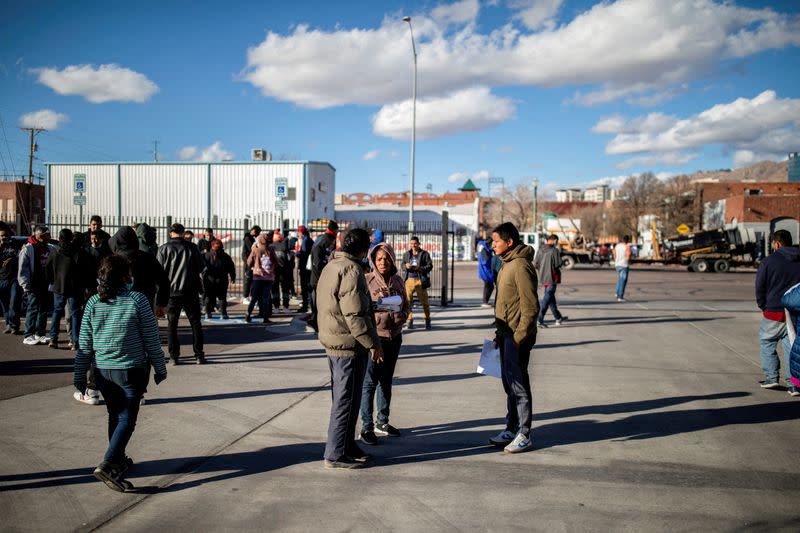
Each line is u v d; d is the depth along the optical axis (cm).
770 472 402
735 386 646
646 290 1973
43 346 810
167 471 394
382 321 464
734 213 4688
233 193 3559
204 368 708
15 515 327
